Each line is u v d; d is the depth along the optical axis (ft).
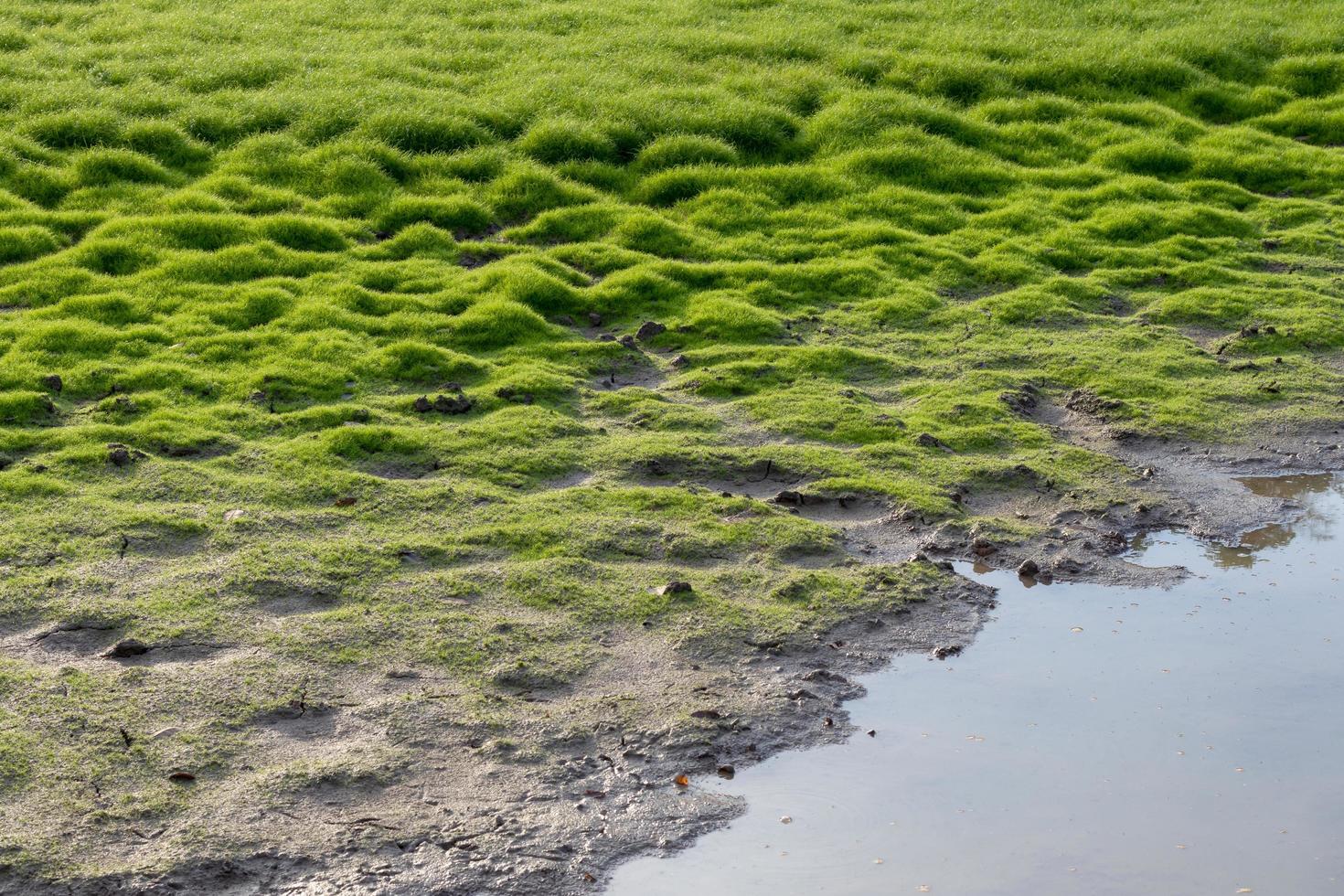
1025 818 19.72
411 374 40.16
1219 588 28.53
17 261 48.55
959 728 22.38
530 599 25.98
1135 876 18.35
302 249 51.57
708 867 18.45
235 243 50.78
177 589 25.62
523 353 43.19
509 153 62.85
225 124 62.13
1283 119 76.23
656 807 19.72
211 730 20.80
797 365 42.75
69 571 26.25
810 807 19.93
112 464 32.14
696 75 74.38
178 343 41.45
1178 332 48.24
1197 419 39.47
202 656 23.30
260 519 29.25
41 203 54.60
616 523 29.78
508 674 23.07
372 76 70.44
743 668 24.00
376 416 36.55
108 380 37.86
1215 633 26.30
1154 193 63.16
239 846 18.10
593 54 77.15
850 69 77.00
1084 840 19.20
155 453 33.37
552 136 63.57
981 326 47.70
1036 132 70.74
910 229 58.54
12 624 24.17
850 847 18.95
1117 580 28.84
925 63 77.82
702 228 57.41
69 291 45.34
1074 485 34.04
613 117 66.49
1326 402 41.22
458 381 40.40
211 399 37.58
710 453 34.47
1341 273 55.47
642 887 17.98
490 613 25.40
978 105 74.59
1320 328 47.67
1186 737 22.16
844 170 64.03
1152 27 88.07
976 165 65.10
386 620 24.85
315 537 28.78
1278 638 26.07
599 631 24.94
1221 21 89.15
